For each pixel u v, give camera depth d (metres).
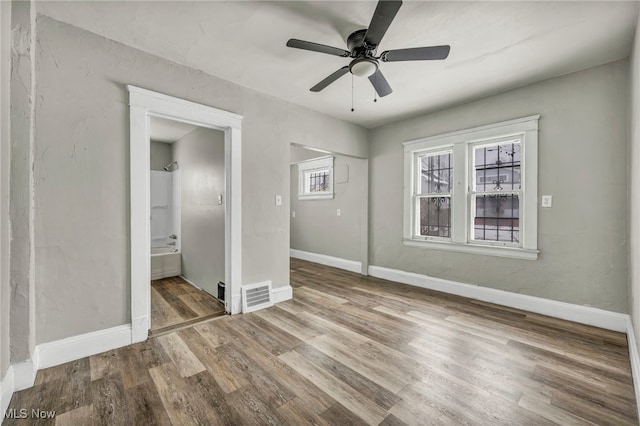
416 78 2.82
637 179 1.91
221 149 3.32
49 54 1.91
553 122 2.83
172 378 1.82
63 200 1.97
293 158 6.20
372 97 3.29
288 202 3.41
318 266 5.40
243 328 2.58
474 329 2.56
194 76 2.62
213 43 2.23
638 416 1.48
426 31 2.07
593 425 1.43
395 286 3.99
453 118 3.59
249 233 3.05
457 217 3.56
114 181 2.17
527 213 2.99
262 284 3.13
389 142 4.32
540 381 1.80
